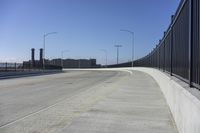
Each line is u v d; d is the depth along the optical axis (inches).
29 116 483.5
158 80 1066.7
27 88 1027.3
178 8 443.2
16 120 450.9
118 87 986.1
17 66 2842.0
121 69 3604.8
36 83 1298.0
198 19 290.5
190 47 332.8
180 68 437.7
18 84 1234.6
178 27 455.5
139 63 2741.1
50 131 378.3
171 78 542.3
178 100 371.9
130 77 1635.1
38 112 521.3
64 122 433.1
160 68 1014.4
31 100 690.2
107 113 493.0
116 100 650.8
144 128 389.1
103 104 590.9
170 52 605.0
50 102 653.3
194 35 316.5
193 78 325.4
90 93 832.3
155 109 533.3
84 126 400.8
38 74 2370.8
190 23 329.7
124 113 493.7
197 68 300.2
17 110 544.7
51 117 472.1
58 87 1065.5
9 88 1026.7
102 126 400.5
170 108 514.9
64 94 820.6
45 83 1295.5
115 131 373.7
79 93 840.9
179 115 358.3
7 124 422.6
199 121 228.2
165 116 468.4
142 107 554.6
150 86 1013.8
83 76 2009.1
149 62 1887.3
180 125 345.7
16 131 380.2
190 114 268.1
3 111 533.6
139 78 1521.9
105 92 841.5
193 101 257.0
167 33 685.9
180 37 431.2
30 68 3070.9
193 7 319.3
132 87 975.6
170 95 522.6
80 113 501.7
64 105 601.9
